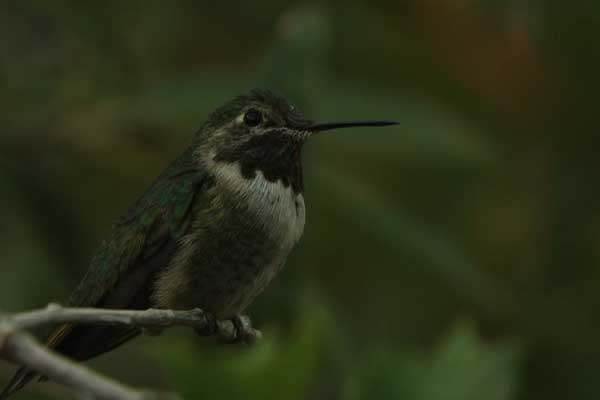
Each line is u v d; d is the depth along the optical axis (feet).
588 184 39.52
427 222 36.47
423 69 39.68
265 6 39.60
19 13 36.99
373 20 39.88
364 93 35.27
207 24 39.55
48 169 36.11
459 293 36.50
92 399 13.97
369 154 36.73
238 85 34.37
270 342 23.41
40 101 35.94
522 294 38.42
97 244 36.24
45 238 35.42
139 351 36.14
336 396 31.27
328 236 36.40
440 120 35.35
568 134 39.83
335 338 31.71
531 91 39.47
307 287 31.58
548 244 39.32
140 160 36.29
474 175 36.94
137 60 37.60
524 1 37.93
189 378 22.98
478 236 39.42
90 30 37.19
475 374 24.03
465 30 39.04
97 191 37.04
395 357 24.34
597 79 39.09
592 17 38.37
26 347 14.55
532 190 40.11
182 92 34.27
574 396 37.40
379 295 37.52
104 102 35.86
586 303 38.11
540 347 37.68
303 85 32.48
